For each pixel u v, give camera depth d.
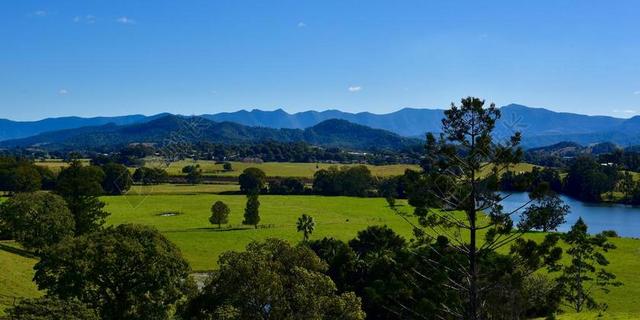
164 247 47.31
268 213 161.62
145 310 44.56
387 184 197.12
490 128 33.72
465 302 39.47
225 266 35.16
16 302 49.62
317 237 121.12
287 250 37.38
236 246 110.69
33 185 160.88
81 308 32.59
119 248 44.16
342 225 139.62
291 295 34.31
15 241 88.44
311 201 190.25
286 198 198.25
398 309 45.59
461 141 34.22
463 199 34.41
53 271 43.62
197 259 97.88
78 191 96.81
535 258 34.09
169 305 46.91
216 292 35.19
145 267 44.47
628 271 85.12
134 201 177.75
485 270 37.03
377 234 73.19
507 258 35.09
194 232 127.31
